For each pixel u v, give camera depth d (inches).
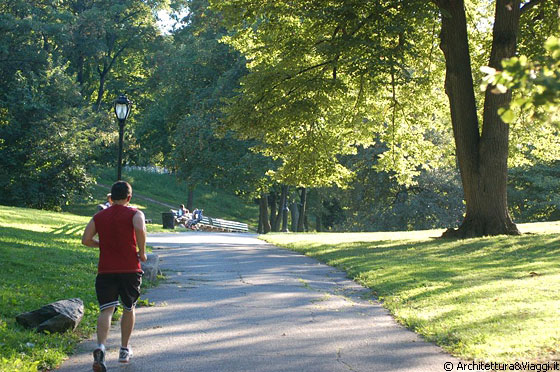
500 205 833.5
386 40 874.8
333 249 802.2
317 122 1002.1
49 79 1919.3
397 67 824.9
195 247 846.5
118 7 2386.8
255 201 2429.9
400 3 796.0
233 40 1051.3
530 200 1940.2
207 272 571.8
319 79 887.7
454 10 829.8
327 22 835.4
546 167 1876.2
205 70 1982.0
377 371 244.1
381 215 1860.2
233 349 283.1
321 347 287.0
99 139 2005.4
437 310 364.2
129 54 2635.3
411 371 242.7
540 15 924.0
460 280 473.7
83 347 286.4
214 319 354.3
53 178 1824.6
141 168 3014.3
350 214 2048.5
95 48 2266.2
